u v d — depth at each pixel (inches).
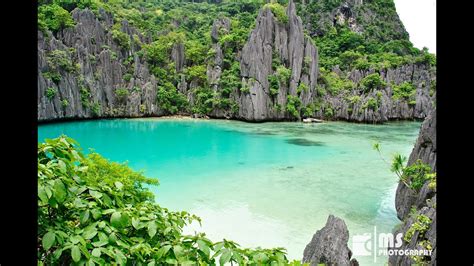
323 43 2765.7
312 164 885.2
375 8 3063.5
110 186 112.6
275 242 439.5
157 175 755.4
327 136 1391.5
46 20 1753.2
